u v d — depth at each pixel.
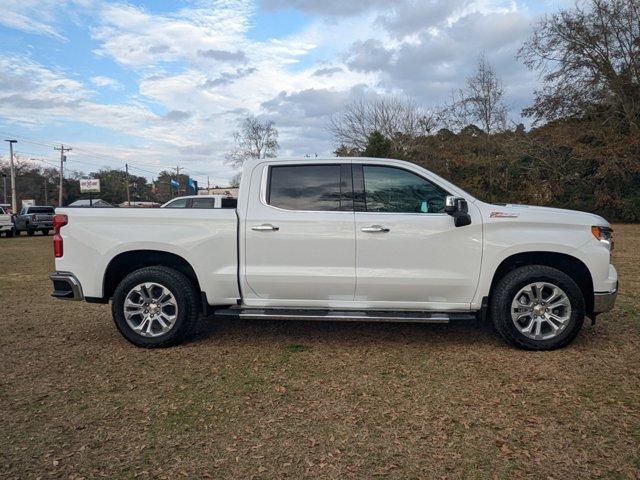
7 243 21.95
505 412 3.48
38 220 28.39
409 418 3.41
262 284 4.85
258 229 4.82
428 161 35.91
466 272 4.72
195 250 4.87
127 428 3.31
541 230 4.69
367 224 4.75
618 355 4.60
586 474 2.72
